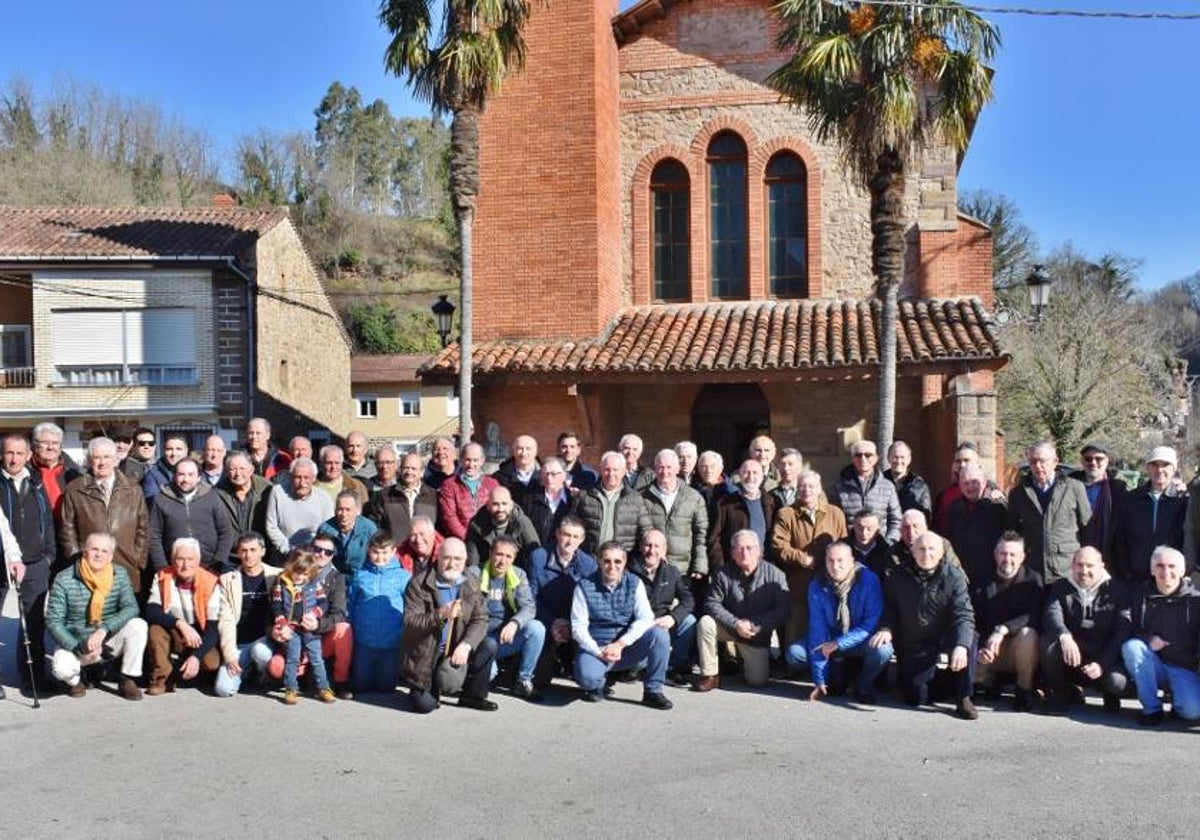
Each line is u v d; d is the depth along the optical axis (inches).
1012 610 330.0
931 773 260.8
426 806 238.5
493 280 649.0
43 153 2169.0
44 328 994.7
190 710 325.4
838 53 460.1
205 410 990.4
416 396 1786.4
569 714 321.7
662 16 682.2
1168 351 1605.6
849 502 376.8
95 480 351.3
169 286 992.2
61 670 328.8
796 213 677.9
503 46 523.2
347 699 339.9
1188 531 337.4
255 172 2933.1
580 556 353.1
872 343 587.5
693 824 226.2
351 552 354.9
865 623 336.5
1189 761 271.4
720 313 660.1
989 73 479.5
